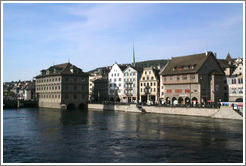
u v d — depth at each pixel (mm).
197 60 85000
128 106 92562
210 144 34844
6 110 99938
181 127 49625
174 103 87625
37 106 126312
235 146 33719
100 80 139375
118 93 123250
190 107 72375
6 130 46781
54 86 114500
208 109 67562
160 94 103500
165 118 66188
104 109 104875
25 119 65312
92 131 45594
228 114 62406
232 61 114688
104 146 33812
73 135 41656
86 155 29609
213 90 81312
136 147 33250
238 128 47844
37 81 130500
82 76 115188
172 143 35500
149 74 109625
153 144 34906
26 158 28484
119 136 40688
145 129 47562
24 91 185250
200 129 46938
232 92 78250
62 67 117188
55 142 36344
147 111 85875
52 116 73938
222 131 44688
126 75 119500
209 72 82688
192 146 33781
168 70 91312
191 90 81812
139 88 114875
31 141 37031
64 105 106062
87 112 90312
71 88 112188
